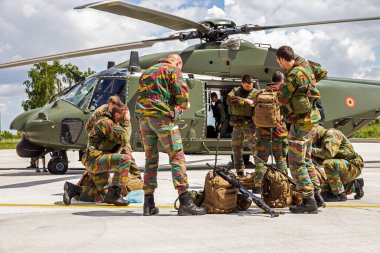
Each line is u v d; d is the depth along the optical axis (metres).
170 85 5.13
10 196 6.87
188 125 11.28
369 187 7.88
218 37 11.90
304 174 5.22
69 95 11.07
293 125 5.28
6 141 38.38
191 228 4.35
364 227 4.40
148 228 4.34
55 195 6.99
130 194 6.36
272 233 4.12
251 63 11.74
